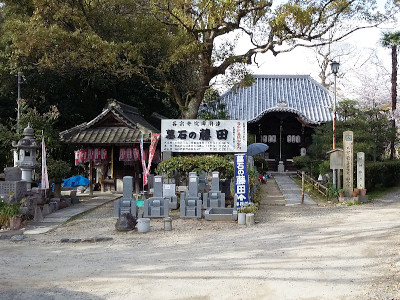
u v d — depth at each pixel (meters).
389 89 31.95
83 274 7.78
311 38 18.91
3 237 11.43
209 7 17.84
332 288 6.75
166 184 16.48
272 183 26.58
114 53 18.91
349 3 18.02
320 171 22.53
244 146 18.94
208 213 13.98
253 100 37.16
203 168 16.89
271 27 19.47
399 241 10.05
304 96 37.31
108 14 21.81
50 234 12.12
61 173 18.09
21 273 7.92
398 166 24.83
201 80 22.16
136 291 6.72
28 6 23.27
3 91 27.58
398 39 26.25
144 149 21.22
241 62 21.88
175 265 8.32
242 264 8.29
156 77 25.50
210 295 6.49
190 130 19.06
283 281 7.13
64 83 27.48
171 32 24.42
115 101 21.86
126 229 12.16
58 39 19.03
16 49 21.39
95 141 20.55
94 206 17.61
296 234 11.39
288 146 35.50
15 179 15.96
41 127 18.89
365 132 23.06
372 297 6.29
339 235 11.05
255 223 13.36
